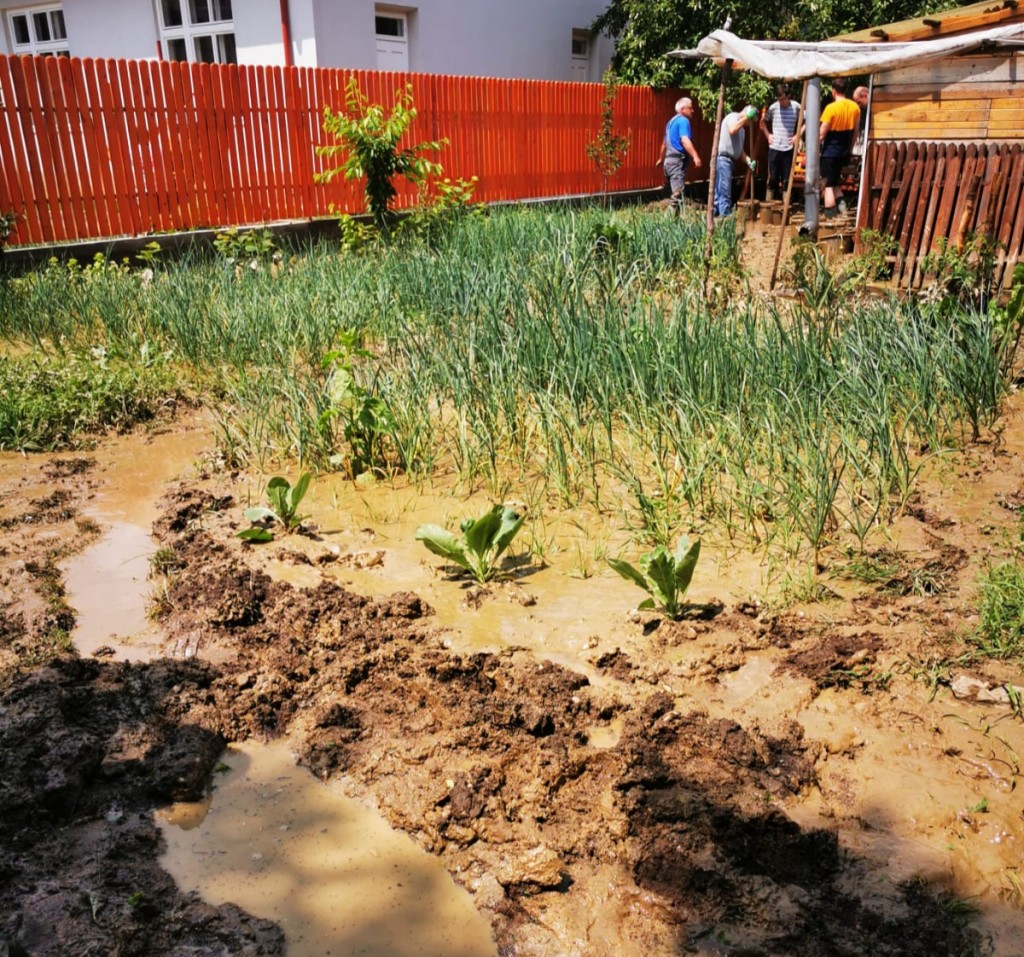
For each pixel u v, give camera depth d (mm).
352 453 5500
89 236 10570
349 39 14727
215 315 7969
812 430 5137
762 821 2717
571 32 19438
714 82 17594
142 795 2939
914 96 10188
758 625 3736
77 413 6371
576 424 5668
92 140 10430
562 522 4766
